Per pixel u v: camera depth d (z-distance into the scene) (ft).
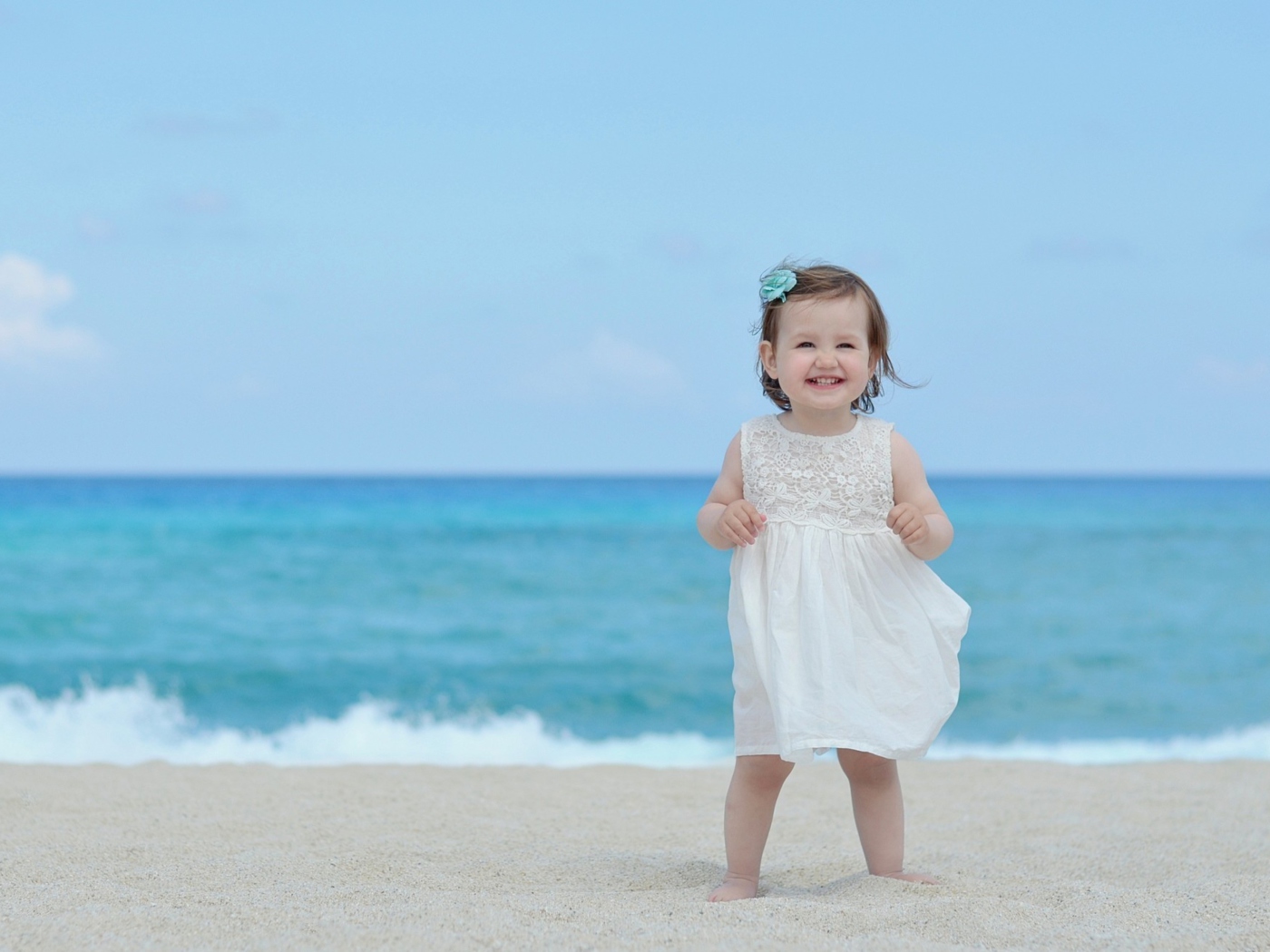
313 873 10.70
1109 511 134.72
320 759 26.99
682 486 256.93
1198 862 12.14
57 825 12.98
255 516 108.58
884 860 10.73
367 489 216.74
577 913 8.68
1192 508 145.18
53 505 128.16
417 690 36.96
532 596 58.44
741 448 10.95
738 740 10.46
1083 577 67.05
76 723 30.55
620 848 12.73
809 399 10.50
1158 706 35.76
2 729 29.43
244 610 52.80
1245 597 58.80
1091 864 12.05
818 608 10.11
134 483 261.24
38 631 46.80
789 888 11.05
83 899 9.15
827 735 9.64
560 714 33.99
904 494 10.66
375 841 12.48
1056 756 28.02
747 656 10.39
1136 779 18.25
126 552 72.84
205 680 37.76
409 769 18.53
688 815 14.93
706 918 8.49
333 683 37.91
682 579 64.23
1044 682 39.58
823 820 14.73
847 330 10.49
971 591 61.41
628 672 40.50
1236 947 7.86
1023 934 8.15
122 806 14.20
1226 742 30.40
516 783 17.17
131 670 39.06
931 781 18.06
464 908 8.76
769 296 10.78
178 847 11.89
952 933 8.17
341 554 74.02
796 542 10.39
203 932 7.95
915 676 10.16
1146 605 56.54
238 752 27.91
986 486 274.57
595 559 72.84
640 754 27.89
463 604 55.72
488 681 38.73
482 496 179.11
